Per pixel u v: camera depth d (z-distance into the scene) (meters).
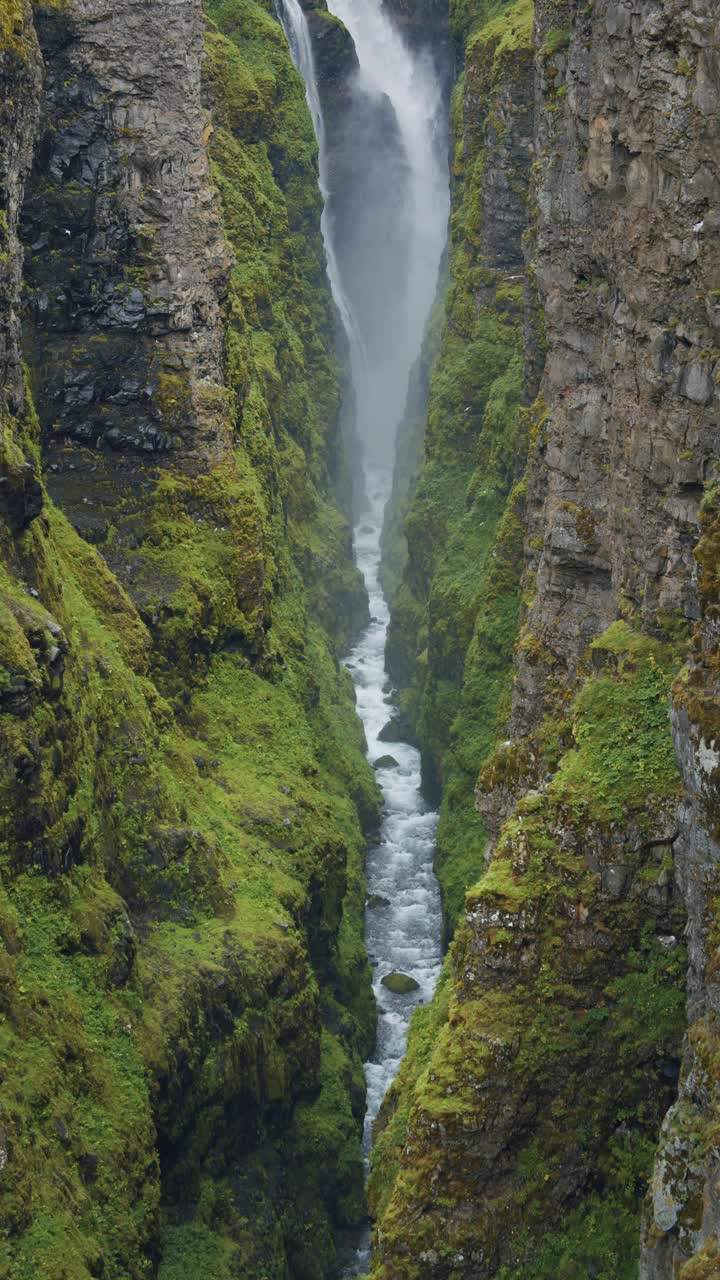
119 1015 35.50
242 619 54.47
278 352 80.81
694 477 27.30
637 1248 24.17
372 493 107.50
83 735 38.12
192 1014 38.31
